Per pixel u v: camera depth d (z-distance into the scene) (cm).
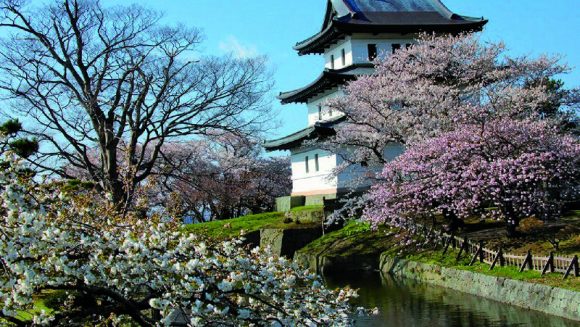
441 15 4612
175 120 2927
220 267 841
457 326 1681
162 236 873
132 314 898
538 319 1675
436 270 2414
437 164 2545
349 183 3453
